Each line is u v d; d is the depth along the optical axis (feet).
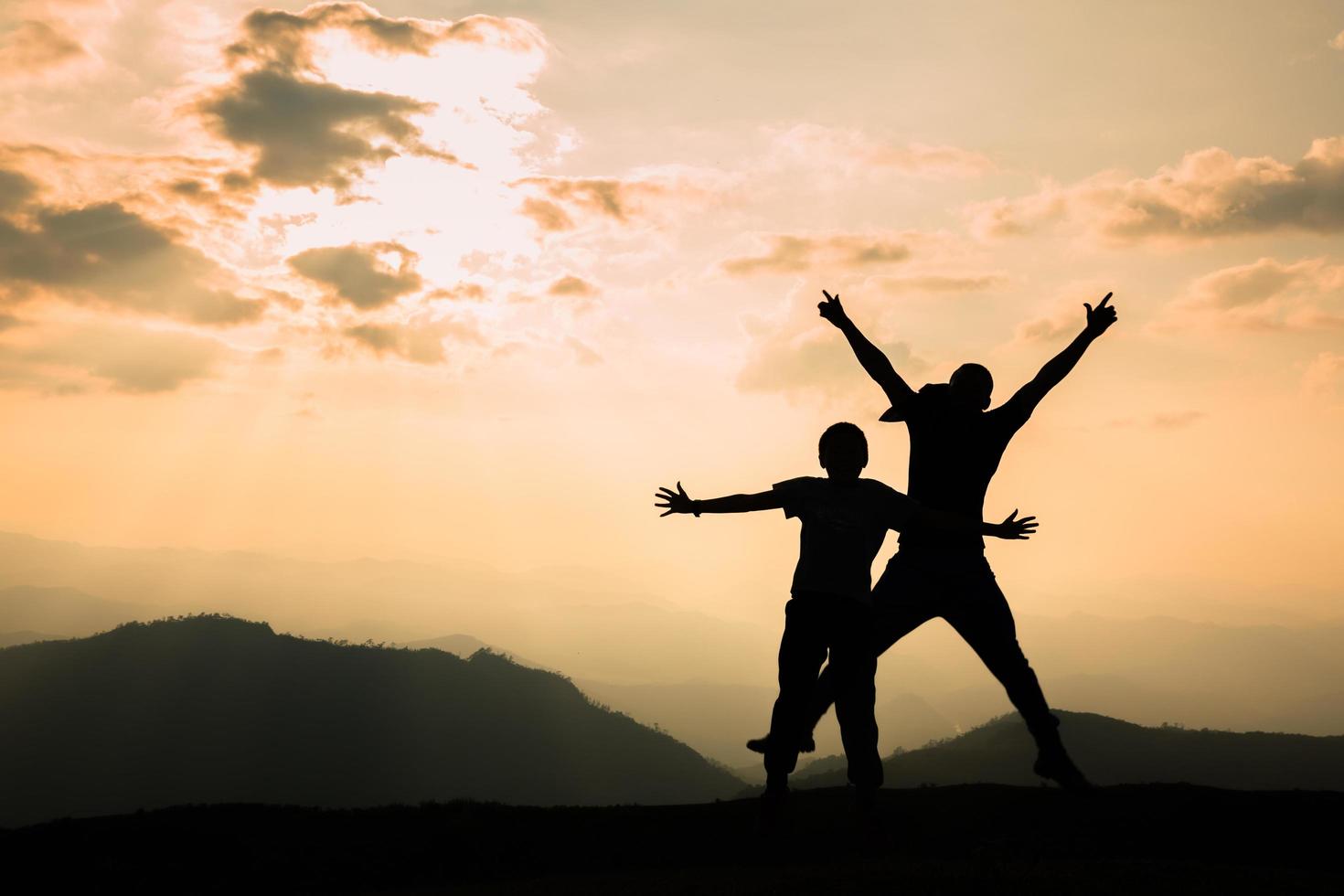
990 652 27.94
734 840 28.84
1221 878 21.99
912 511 25.85
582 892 23.67
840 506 25.68
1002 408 28.50
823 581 25.13
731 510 26.05
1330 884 21.79
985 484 28.19
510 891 25.03
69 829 33.94
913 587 27.66
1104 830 28.02
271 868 30.12
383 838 32.17
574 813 34.14
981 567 27.61
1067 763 28.35
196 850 31.60
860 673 26.02
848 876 22.77
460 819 34.01
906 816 30.25
